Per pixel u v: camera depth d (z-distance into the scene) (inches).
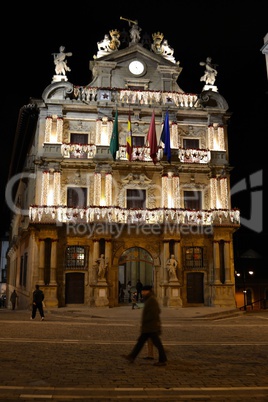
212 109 1322.6
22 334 636.1
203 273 1258.6
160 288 1217.4
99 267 1159.0
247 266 1697.8
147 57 1370.6
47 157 1211.9
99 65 1334.9
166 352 478.0
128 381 341.1
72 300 1194.6
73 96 1288.1
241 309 1245.1
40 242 1180.5
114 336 634.8
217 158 1299.2
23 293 1358.3
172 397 301.3
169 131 1245.7
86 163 1238.9
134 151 1257.4
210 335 662.5
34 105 1256.8
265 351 494.9
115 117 1195.3
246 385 334.0
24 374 360.2
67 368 385.1
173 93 1327.5
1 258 2903.5
